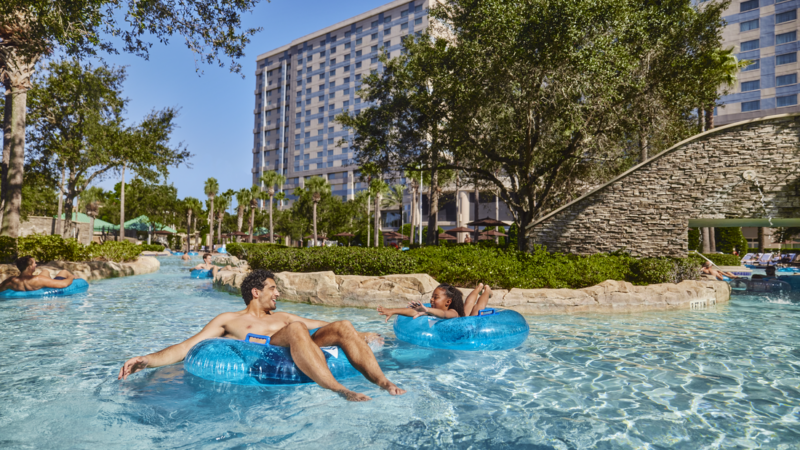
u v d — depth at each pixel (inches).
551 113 528.4
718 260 829.2
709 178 482.6
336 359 144.9
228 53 446.9
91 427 111.4
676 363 186.1
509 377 163.9
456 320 204.2
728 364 184.9
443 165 737.0
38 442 102.3
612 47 485.1
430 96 640.4
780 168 456.1
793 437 110.6
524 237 561.0
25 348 200.4
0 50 454.6
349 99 2859.3
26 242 537.3
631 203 514.3
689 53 599.8
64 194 920.9
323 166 2967.5
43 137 820.0
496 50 509.7
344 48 2891.2
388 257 409.4
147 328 251.6
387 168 767.7
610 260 442.9
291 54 3211.1
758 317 315.6
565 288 367.6
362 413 123.2
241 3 433.7
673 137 671.1
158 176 912.9
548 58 477.7
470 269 382.3
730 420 122.2
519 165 629.6
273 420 116.9
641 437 110.4
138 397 132.6
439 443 105.5
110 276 607.2
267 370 136.9
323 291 368.8
